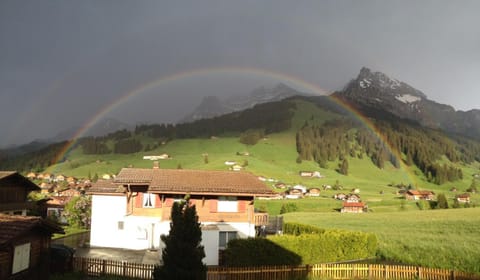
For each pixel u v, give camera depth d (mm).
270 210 116875
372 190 199875
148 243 41812
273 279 25875
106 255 38219
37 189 55781
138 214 41844
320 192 177375
